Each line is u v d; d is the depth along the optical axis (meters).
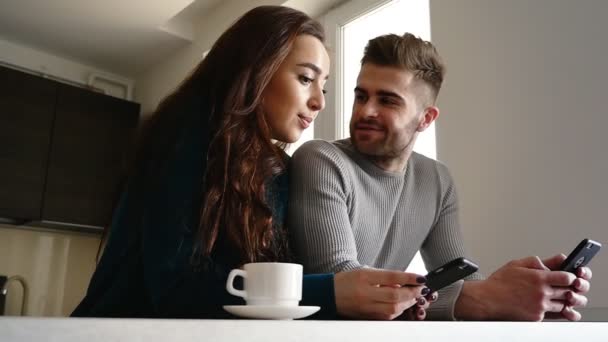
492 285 0.96
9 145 2.91
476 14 1.76
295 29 1.05
